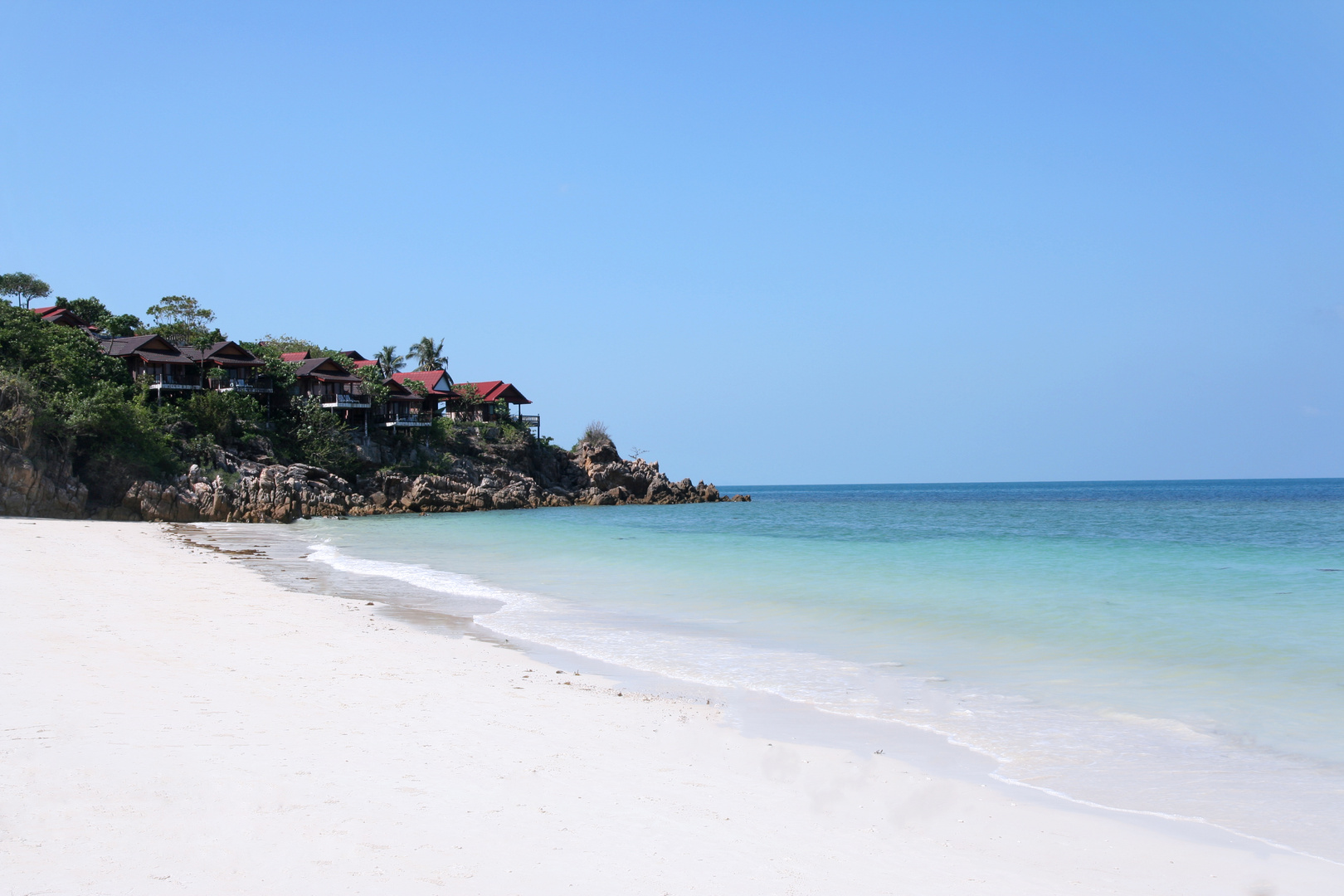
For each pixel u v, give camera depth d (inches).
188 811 275.1
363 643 633.6
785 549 1512.1
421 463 3393.2
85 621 645.3
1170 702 502.3
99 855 237.1
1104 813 336.5
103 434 2336.4
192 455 2527.1
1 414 2110.0
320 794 300.7
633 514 3093.0
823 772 374.6
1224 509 3484.3
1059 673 576.7
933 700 509.7
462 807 299.3
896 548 1510.8
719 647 668.1
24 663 477.7
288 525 2349.9
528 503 3545.8
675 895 240.1
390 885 231.9
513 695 488.1
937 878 267.7
